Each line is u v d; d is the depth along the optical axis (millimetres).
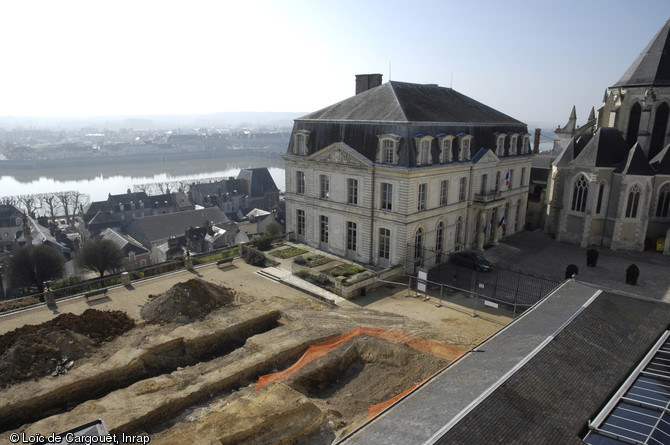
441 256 46781
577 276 43000
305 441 19750
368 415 21562
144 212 135500
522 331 21359
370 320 32094
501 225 52219
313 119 49375
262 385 24094
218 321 31406
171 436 18484
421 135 40969
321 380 24859
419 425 14281
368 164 42594
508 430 14281
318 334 29266
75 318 29953
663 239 49781
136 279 41656
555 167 56469
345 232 47156
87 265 60938
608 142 51406
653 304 24594
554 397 16391
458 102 52375
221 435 18516
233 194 152750
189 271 44188
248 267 45969
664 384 18062
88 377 24266
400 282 41250
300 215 53031
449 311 34812
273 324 33250
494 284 40969
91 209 128750
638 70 54594
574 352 19266
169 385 23781
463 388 16438
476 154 47938
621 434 15219
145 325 31484
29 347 25641
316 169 48656
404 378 24641
